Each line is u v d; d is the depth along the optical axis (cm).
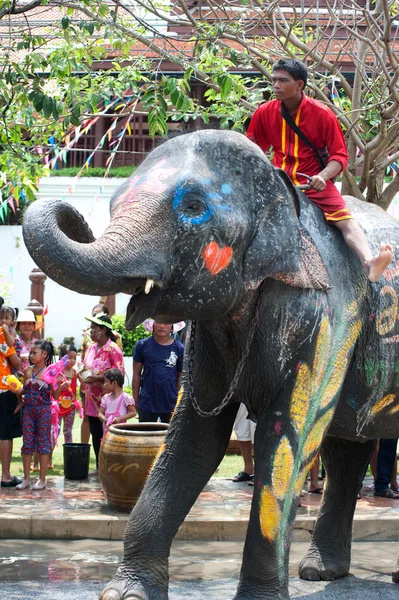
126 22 1051
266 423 471
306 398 468
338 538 607
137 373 920
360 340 513
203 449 502
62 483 912
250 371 475
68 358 1030
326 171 491
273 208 450
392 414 550
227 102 950
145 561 481
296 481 469
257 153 451
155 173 434
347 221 493
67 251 381
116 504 774
